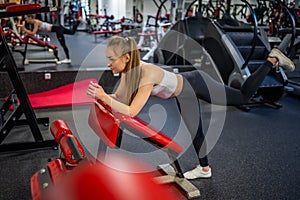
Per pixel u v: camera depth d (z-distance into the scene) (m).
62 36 5.58
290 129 3.60
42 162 2.57
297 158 2.83
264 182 2.38
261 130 3.54
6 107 3.25
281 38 5.30
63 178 1.04
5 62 2.60
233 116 4.01
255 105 4.49
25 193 2.13
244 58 4.75
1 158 2.62
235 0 10.38
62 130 1.53
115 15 10.95
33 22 5.35
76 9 11.04
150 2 10.47
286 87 4.78
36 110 3.81
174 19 6.08
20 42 5.93
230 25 5.68
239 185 2.33
